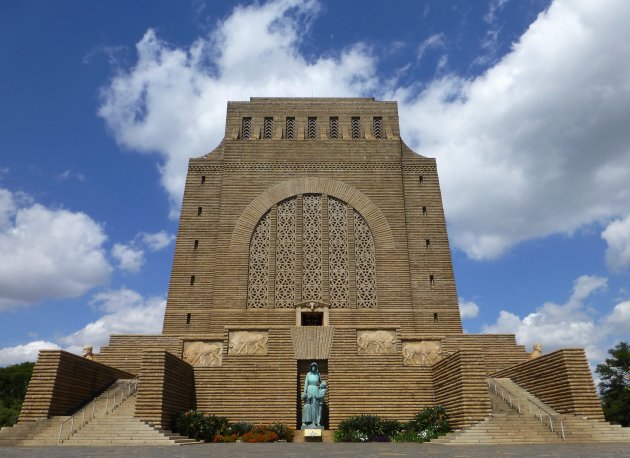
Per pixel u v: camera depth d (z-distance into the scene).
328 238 34.28
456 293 33.22
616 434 18.59
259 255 33.84
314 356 25.84
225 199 35.03
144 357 20.88
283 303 32.62
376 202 35.22
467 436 18.52
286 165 36.09
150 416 19.98
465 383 20.83
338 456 12.55
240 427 23.03
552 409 21.06
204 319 32.12
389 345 26.12
